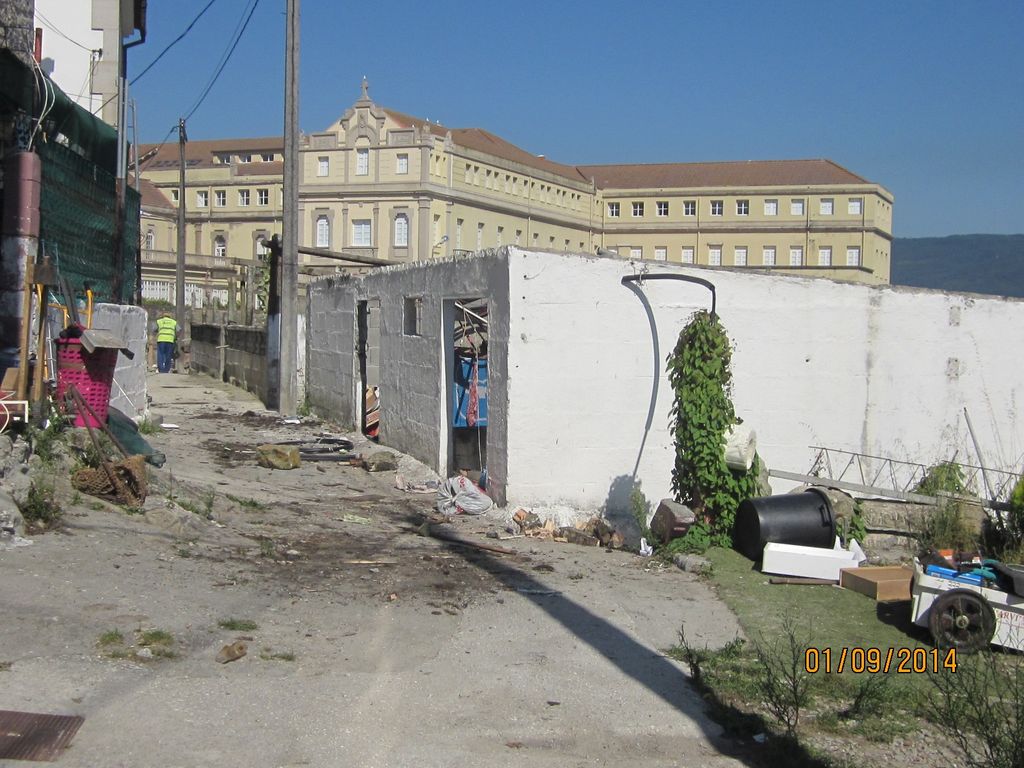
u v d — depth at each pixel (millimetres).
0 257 9766
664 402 11594
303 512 10828
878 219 58875
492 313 11547
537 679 6191
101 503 8539
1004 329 12820
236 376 25922
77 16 19469
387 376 15539
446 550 9531
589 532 10789
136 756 4648
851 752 5426
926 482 12359
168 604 6707
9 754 4496
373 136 64062
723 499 10039
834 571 9094
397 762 4895
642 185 66562
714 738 5512
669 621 7707
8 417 8523
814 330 12289
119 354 14391
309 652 6277
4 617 5957
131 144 20312
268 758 4781
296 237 19562
